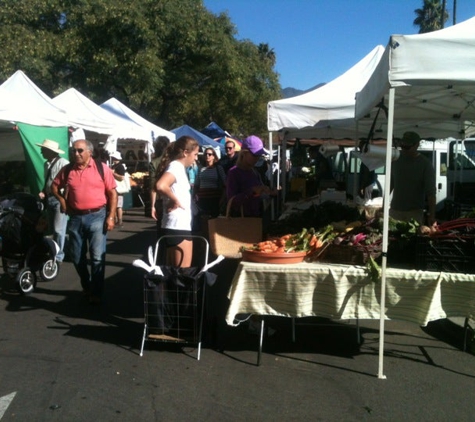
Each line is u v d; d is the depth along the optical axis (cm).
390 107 432
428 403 412
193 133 2111
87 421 380
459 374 468
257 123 3725
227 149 873
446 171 1332
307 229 543
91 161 644
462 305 459
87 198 638
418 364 489
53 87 2652
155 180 566
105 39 2550
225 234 540
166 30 2612
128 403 407
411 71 419
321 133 1034
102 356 499
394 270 456
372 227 494
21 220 687
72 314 628
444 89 594
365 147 689
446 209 1102
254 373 464
